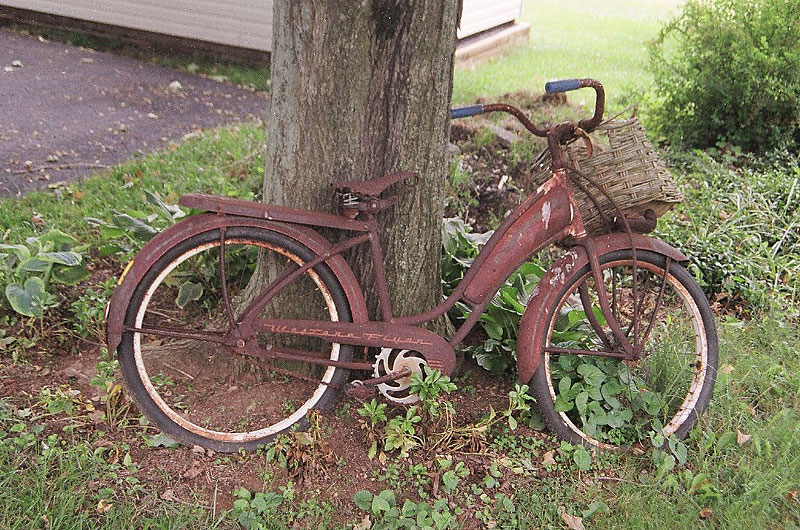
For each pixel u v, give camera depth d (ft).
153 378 10.27
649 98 22.70
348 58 8.75
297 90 8.99
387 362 9.62
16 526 7.75
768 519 8.95
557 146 9.45
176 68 30.45
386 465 9.27
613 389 10.06
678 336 11.92
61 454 8.63
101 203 15.81
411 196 9.67
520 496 8.94
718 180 17.87
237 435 9.23
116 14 32.30
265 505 8.36
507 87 28.04
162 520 8.09
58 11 33.53
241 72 30.14
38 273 11.46
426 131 9.36
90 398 9.87
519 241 9.55
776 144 20.57
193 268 11.92
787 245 16.08
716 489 9.16
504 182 18.31
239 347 9.06
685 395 10.65
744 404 10.82
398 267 10.01
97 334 10.96
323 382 9.56
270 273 10.12
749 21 20.65
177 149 19.56
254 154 18.93
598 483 9.28
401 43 8.77
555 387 10.43
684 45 21.61
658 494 9.09
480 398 10.55
